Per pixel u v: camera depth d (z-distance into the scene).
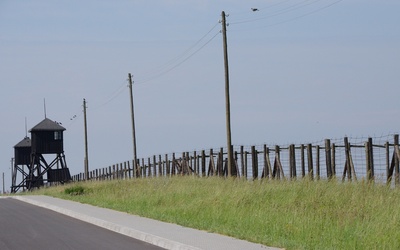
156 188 44.56
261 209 27.23
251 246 19.05
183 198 36.44
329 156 36.44
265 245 19.27
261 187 33.25
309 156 38.22
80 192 57.25
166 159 65.62
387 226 19.95
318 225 22.16
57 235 23.88
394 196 26.45
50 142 107.75
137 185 51.59
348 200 27.25
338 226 21.34
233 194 31.55
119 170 85.19
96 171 99.81
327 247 18.55
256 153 45.16
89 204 41.41
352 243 18.52
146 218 29.14
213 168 52.59
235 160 49.59
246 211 27.25
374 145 33.12
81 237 23.14
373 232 19.67
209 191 37.12
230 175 47.53
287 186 32.97
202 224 24.81
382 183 29.84
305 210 25.88
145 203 37.09
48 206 41.72
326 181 33.16
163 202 36.53
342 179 33.56
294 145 40.09
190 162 59.91
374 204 24.59
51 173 107.50
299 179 35.38
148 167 72.06
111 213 32.56
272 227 22.61
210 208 29.62
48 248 20.08
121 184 56.06
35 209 39.78
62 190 62.09
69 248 20.02
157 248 19.94
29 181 108.06
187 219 27.45
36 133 107.56
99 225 27.86
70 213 34.25
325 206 26.48
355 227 21.16
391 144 32.44
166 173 65.75
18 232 25.14
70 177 108.88
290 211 26.08
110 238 22.75
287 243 19.03
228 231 22.17
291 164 40.09
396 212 21.91
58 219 31.53
